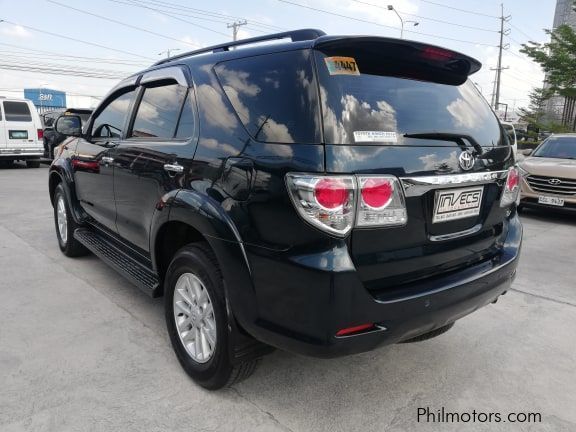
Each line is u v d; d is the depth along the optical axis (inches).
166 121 120.3
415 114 93.2
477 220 105.3
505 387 111.5
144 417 95.7
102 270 183.3
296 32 96.1
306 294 80.4
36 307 147.9
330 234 78.9
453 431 95.3
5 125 554.3
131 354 120.0
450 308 93.7
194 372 106.2
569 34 1013.8
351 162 80.0
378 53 93.2
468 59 105.3
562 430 96.5
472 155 99.0
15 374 109.5
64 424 92.9
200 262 99.8
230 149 93.6
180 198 103.1
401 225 86.0
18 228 251.1
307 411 99.7
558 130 1169.4
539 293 175.6
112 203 149.3
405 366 119.6
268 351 98.0
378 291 86.2
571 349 131.2
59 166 191.0
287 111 86.0
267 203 84.1
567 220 335.6
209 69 108.4
